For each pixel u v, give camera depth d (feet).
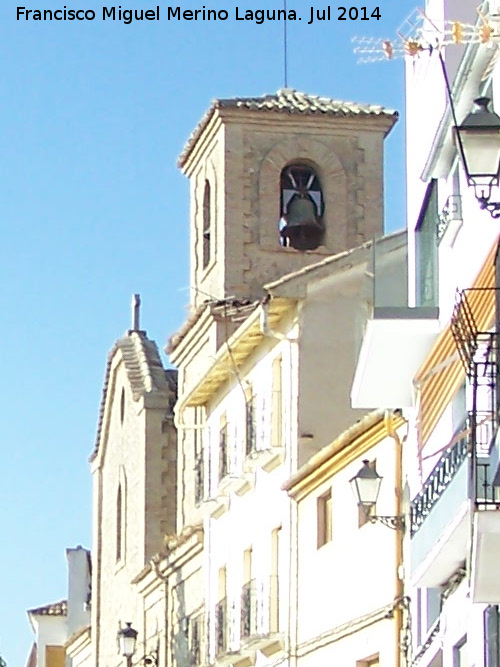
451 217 92.89
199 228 190.19
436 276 100.27
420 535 92.32
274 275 181.37
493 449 74.43
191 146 192.13
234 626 159.84
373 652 126.21
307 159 184.85
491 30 79.87
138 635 199.31
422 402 90.07
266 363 156.04
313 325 149.69
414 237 106.73
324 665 136.98
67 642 244.22
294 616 144.36
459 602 92.68
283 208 183.83
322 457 136.56
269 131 184.34
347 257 150.71
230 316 176.45
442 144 93.20
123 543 210.59
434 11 97.25
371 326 98.12
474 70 87.71
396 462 121.80
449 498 85.15
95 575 225.97
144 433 202.18
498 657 82.89
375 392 103.40
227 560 165.07
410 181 108.06
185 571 180.45
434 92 100.37
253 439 157.58
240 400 163.94
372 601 127.03
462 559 90.22
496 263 77.87
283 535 148.36
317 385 148.97
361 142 185.98
